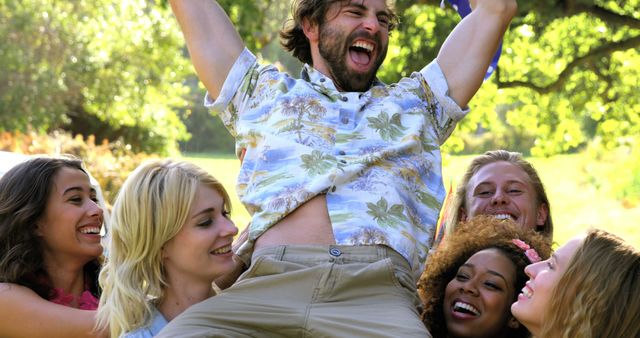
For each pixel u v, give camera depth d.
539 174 5.30
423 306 4.13
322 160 4.09
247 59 4.46
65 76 25.67
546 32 14.30
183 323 3.79
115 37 25.17
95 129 28.66
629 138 15.51
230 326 3.79
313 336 3.76
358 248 3.93
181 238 3.98
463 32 4.53
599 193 28.72
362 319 3.73
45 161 4.53
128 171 17.55
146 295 3.99
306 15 4.48
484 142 34.16
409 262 4.01
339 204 4.00
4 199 4.43
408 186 4.12
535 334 3.80
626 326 3.51
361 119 4.23
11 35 24.78
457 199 5.30
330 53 4.37
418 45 13.09
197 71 4.52
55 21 25.28
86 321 4.15
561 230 22.31
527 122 15.73
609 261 3.58
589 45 14.46
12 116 24.59
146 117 27.50
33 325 4.21
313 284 3.84
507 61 14.79
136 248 3.96
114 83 26.27
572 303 3.59
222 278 4.33
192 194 3.97
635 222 23.72
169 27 24.03
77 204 4.50
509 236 4.50
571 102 15.10
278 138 4.17
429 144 4.29
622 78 14.61
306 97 4.24
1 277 4.34
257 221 4.06
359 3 4.34
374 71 4.39
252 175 4.17
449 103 4.41
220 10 4.59
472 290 4.26
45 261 4.47
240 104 4.42
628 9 12.99
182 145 43.81
